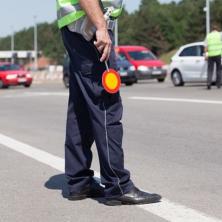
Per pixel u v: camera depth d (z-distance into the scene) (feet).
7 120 51.44
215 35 74.69
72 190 20.92
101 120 19.25
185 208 19.40
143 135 38.06
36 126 46.01
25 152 32.58
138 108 54.85
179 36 449.89
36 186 23.61
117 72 19.01
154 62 112.78
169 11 465.06
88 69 19.21
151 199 19.95
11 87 131.44
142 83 111.65
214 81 83.46
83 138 20.48
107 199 19.95
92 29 18.89
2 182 24.63
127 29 454.40
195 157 29.37
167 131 39.42
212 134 36.94
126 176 19.65
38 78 188.34
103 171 19.71
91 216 18.80
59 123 47.73
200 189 22.26
